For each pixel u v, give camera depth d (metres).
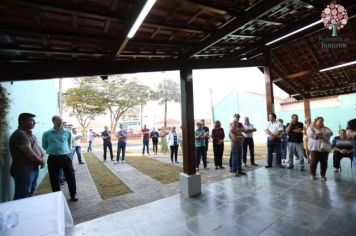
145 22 2.61
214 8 2.59
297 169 5.75
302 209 3.16
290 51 6.73
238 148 5.45
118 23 2.51
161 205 3.60
